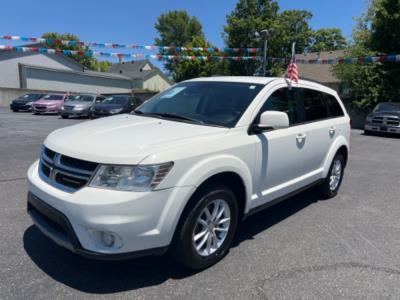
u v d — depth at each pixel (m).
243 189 3.43
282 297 2.78
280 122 3.37
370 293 2.88
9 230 3.73
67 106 18.33
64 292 2.71
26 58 33.91
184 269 3.13
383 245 3.81
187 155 2.81
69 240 2.68
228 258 3.38
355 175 7.16
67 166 2.77
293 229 4.17
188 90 4.23
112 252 2.57
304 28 44.06
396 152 10.53
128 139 2.90
